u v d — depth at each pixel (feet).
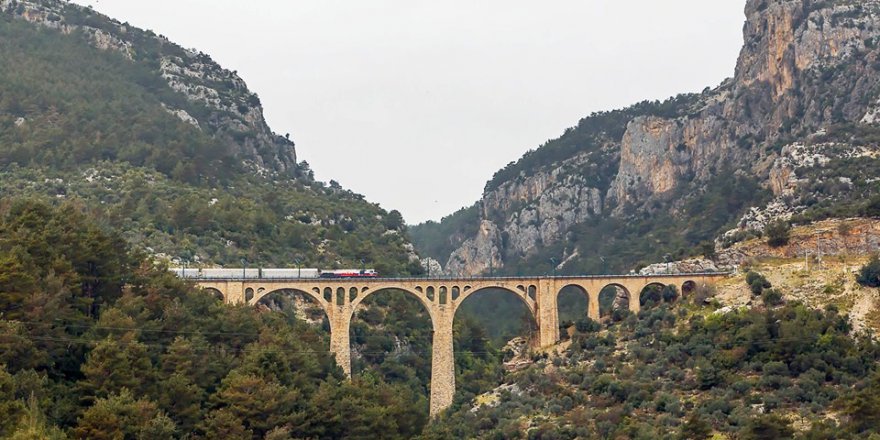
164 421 563.89
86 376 594.65
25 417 513.45
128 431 551.18
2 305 606.55
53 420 557.33
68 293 644.27
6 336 568.41
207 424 605.73
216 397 634.02
